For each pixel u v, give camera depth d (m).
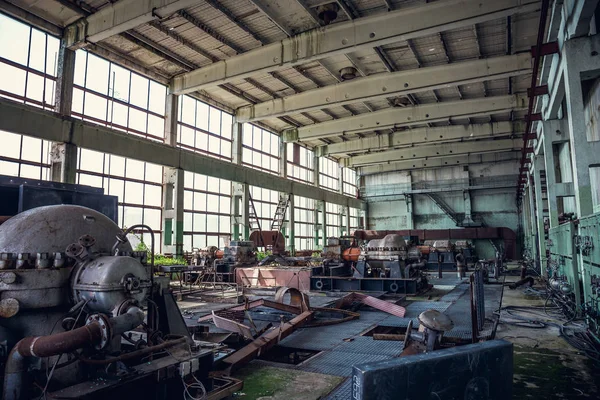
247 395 3.74
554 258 10.56
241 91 19.77
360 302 8.71
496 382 2.26
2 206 3.90
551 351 5.43
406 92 16.91
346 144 28.64
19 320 2.90
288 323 5.73
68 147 12.70
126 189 16.58
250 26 13.96
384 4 12.55
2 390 2.68
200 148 19.67
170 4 11.04
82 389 2.66
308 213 30.08
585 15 6.94
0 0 11.62
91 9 12.75
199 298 10.71
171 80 17.69
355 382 1.90
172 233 17.25
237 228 21.47
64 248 3.19
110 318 2.78
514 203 32.59
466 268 19.97
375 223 37.12
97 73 14.88
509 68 15.31
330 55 13.53
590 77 7.78
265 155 24.58
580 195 7.34
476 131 24.77
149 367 3.05
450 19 11.67
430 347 4.12
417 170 35.28
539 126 14.20
